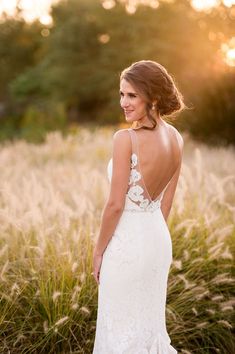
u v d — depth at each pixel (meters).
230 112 14.22
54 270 3.78
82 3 32.47
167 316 3.96
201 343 4.09
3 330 3.62
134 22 24.56
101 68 30.80
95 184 5.70
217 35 17.73
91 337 3.81
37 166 10.12
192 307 4.10
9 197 4.80
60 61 32.03
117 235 3.08
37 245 4.29
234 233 4.74
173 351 3.30
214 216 4.76
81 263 3.94
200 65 17.28
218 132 14.51
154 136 2.96
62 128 17.77
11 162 9.70
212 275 4.40
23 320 3.80
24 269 3.99
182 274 4.15
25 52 40.09
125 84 2.89
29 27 40.00
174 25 20.61
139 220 3.06
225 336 4.13
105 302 3.19
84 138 13.12
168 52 20.16
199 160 5.29
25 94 33.09
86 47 31.97
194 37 19.39
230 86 14.36
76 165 9.62
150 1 23.98
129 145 2.89
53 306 3.70
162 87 2.89
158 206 3.20
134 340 3.15
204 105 14.64
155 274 3.19
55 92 32.28
